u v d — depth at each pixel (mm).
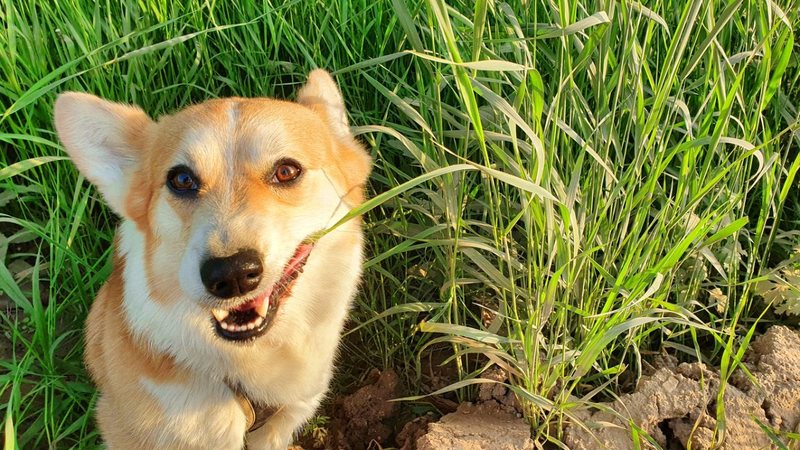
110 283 701
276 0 932
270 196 624
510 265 705
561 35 615
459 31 719
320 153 667
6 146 911
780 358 780
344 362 885
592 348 686
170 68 922
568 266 693
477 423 755
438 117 719
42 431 761
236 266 580
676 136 852
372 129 696
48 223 811
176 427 662
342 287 687
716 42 692
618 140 717
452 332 703
